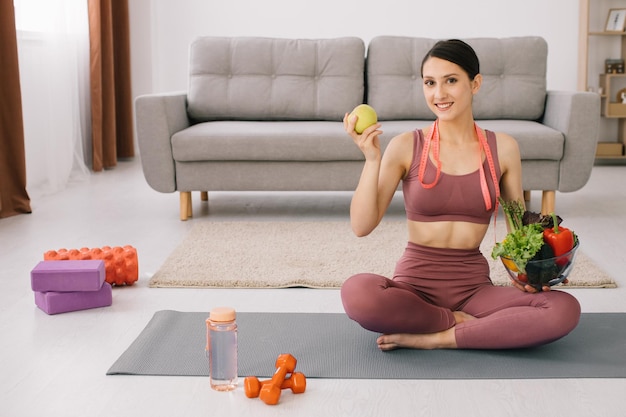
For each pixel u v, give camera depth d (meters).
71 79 4.98
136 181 5.08
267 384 1.83
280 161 3.83
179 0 6.11
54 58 4.69
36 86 4.58
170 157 3.83
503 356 2.08
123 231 3.65
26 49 4.47
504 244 2.00
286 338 2.23
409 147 2.16
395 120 4.38
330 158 3.77
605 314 2.42
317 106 4.32
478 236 2.18
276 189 3.85
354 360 2.06
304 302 2.59
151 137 3.82
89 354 2.15
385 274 2.87
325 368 2.01
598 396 1.85
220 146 3.78
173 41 6.17
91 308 2.55
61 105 4.74
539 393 1.86
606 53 5.93
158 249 3.31
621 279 2.83
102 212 4.09
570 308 1.99
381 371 1.99
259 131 3.80
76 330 2.35
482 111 4.29
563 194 4.60
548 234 1.99
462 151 2.14
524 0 5.92
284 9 6.04
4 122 3.94
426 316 2.06
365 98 4.49
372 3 5.98
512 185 2.19
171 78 6.23
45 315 2.49
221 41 4.39
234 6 6.08
